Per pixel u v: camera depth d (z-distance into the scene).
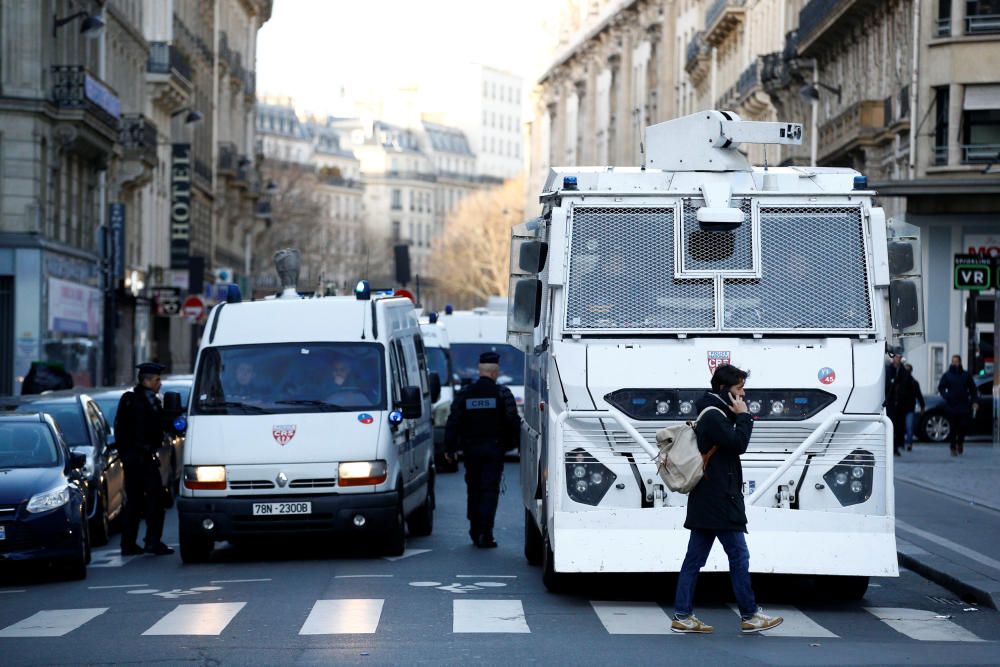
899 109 50.31
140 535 23.50
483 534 20.19
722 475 13.00
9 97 47.44
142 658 12.11
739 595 13.12
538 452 16.09
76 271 52.88
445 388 34.84
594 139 131.50
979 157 46.81
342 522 18.84
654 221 14.58
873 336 14.48
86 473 21.70
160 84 69.88
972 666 11.63
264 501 18.80
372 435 19.12
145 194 68.62
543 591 15.91
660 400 14.36
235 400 19.50
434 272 179.00
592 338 14.45
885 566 14.26
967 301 42.03
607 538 14.30
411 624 13.66
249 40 108.94
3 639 13.26
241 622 13.88
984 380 44.16
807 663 11.71
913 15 48.31
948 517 22.41
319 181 177.00
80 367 53.16
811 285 14.53
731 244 14.55
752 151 75.56
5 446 18.94
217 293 70.81
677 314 14.47
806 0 63.69
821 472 14.36
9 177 47.97
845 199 14.66
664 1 106.69
